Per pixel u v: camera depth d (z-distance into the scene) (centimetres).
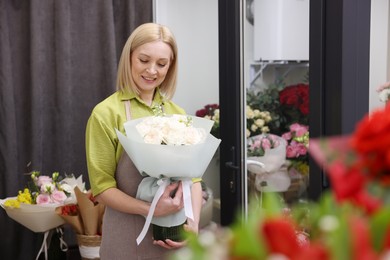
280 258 48
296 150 214
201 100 319
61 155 302
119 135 162
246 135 253
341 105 180
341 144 61
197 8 310
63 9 294
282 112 224
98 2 304
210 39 306
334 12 181
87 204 242
